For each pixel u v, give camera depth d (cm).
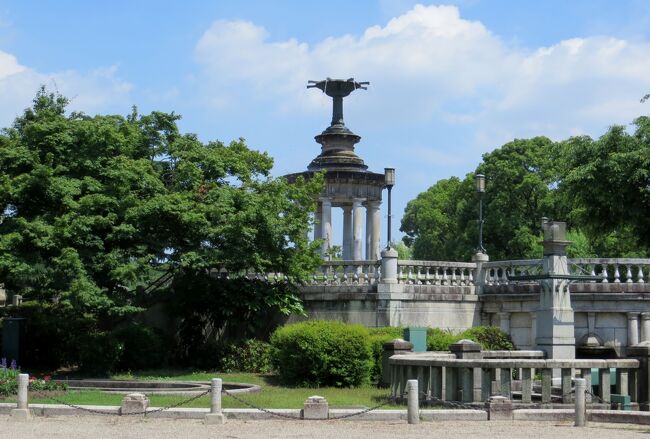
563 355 2448
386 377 2648
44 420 1859
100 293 2858
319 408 1883
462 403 2039
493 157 6059
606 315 3206
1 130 3197
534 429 1750
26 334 3206
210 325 3444
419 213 7894
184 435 1628
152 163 3278
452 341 2897
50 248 2895
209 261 3086
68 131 3073
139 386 2575
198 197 3197
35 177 2928
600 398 2091
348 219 5059
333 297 3381
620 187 3519
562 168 3884
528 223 5950
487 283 3456
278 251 3259
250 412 1888
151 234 3117
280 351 2809
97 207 2958
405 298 3300
